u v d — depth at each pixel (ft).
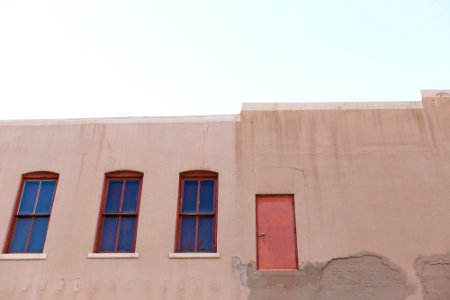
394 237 36.83
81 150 42.11
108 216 39.58
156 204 39.17
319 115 42.45
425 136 40.96
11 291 36.06
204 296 35.22
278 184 39.40
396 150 40.42
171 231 37.96
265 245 37.40
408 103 42.65
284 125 42.06
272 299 34.86
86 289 35.86
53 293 35.83
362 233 37.06
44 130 43.34
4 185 40.83
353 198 38.47
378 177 39.29
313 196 38.70
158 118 43.24
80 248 37.60
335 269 35.78
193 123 42.78
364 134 41.29
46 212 40.06
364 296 34.73
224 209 38.52
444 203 38.01
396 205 38.06
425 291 34.78
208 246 37.93
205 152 41.24
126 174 41.22
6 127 43.68
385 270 35.63
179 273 36.11
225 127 42.39
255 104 43.24
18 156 42.14
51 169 41.37
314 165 40.06
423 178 39.11
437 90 43.09
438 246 36.35
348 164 39.96
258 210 38.78
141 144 42.06
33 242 38.83
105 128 43.06
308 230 37.35
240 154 40.91
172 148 41.65
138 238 37.73
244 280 35.60
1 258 37.32
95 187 40.32
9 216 39.42
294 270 35.86
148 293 35.53
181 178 40.81
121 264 36.73
